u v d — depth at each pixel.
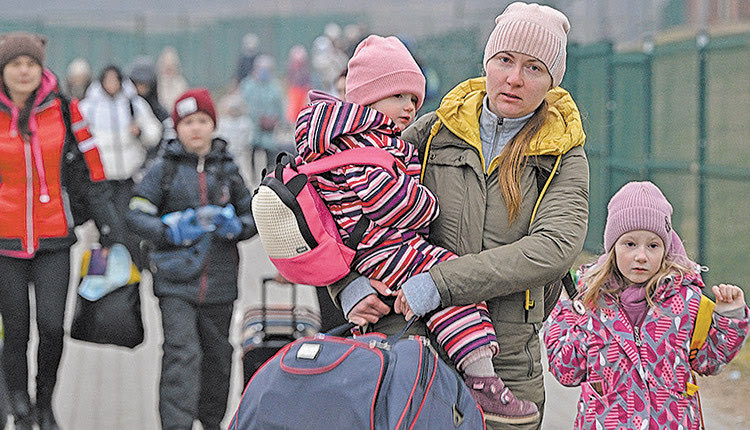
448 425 4.68
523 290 5.14
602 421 6.05
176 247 8.62
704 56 13.53
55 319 9.02
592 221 17.36
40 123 8.97
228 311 8.84
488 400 5.20
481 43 29.64
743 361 11.71
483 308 5.26
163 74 33.66
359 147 5.28
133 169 16.25
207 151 8.84
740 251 13.12
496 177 5.37
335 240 5.21
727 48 13.59
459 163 5.39
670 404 5.98
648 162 15.17
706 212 13.55
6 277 8.95
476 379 5.19
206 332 8.80
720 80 13.67
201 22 69.00
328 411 4.51
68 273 9.20
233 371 11.65
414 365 4.66
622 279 6.21
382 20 71.31
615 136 16.50
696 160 13.72
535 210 5.28
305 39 70.56
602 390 6.13
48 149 8.93
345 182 5.26
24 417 9.09
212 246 8.61
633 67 15.60
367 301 5.20
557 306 6.34
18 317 9.03
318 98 5.51
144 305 15.51
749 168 12.72
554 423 9.76
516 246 5.11
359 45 5.65
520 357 5.40
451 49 30.97
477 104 5.49
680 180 14.23
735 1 27.58
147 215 8.60
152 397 10.84
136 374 11.74
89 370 11.91
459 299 5.08
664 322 6.02
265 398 4.64
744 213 12.93
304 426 4.51
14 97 8.87
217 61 68.38
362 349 4.70
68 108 9.15
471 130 5.41
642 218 6.04
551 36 5.20
